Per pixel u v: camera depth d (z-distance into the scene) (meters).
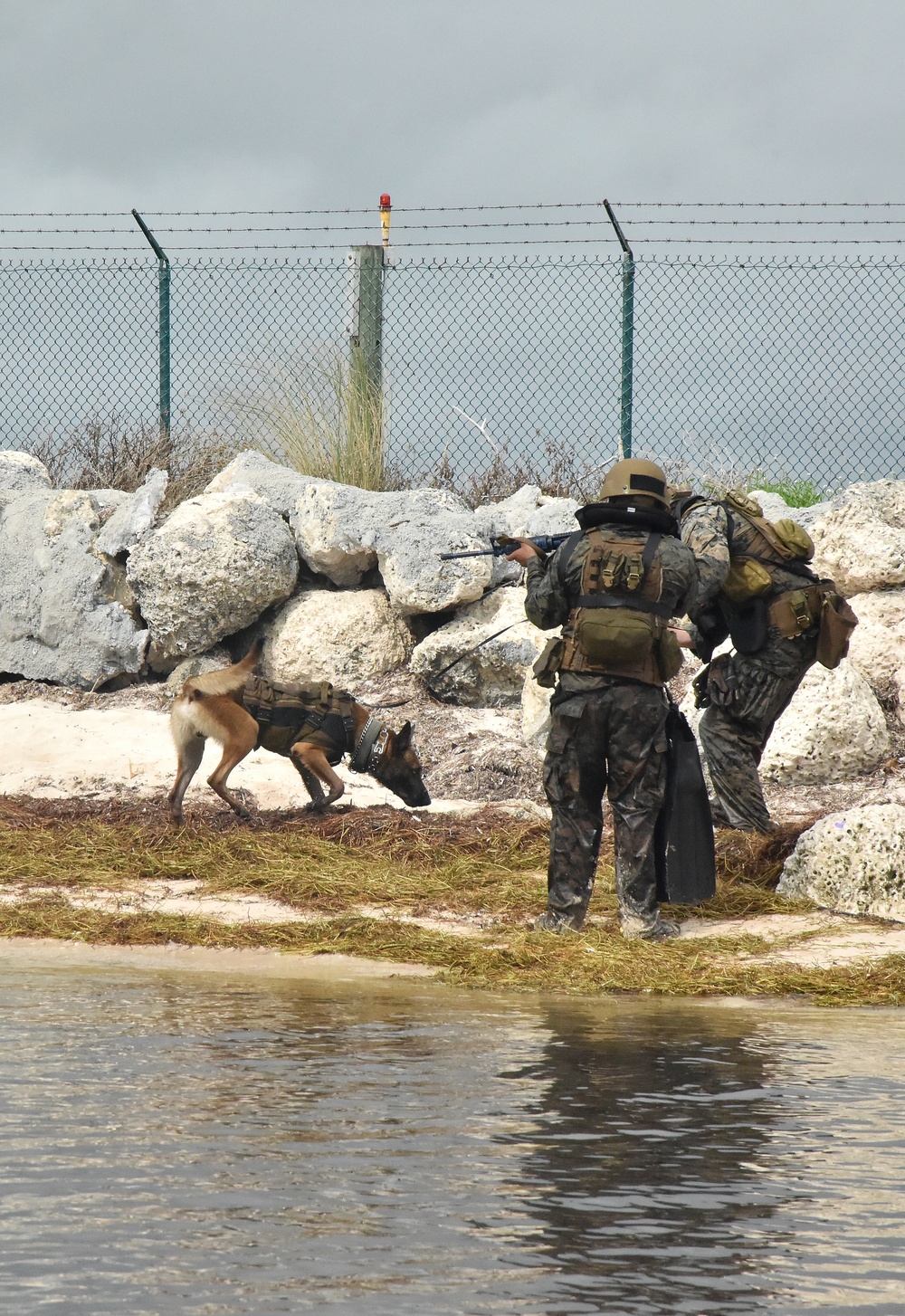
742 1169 11.07
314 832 30.47
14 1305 8.32
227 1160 11.06
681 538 24.08
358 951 22.14
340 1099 13.01
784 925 24.20
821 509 40.66
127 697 42.06
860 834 25.39
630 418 46.12
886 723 33.62
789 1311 8.45
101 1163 10.93
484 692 39.84
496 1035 16.36
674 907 25.44
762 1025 17.47
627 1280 8.85
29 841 29.59
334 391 48.47
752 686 25.67
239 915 24.70
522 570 42.03
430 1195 10.35
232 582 41.31
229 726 30.72
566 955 21.77
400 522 41.91
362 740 31.64
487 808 32.62
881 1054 15.62
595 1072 14.45
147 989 18.72
